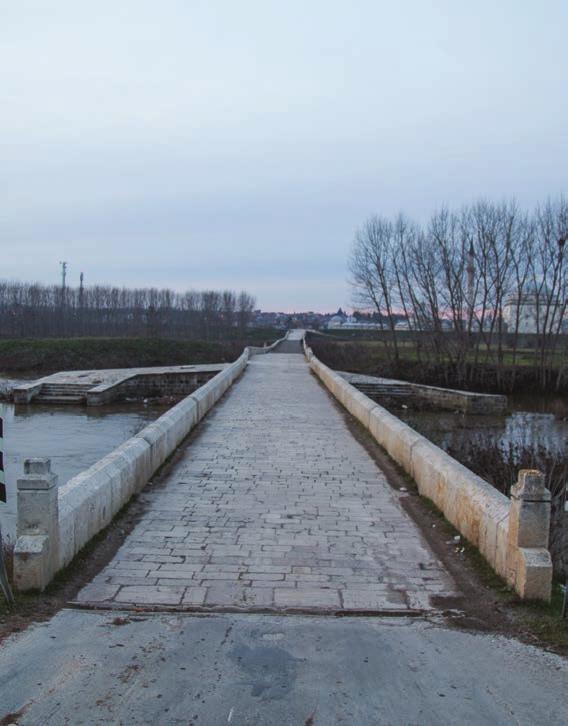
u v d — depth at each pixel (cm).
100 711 354
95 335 7956
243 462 1155
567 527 935
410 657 433
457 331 4909
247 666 414
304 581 610
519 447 1717
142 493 927
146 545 707
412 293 5603
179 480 1015
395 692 382
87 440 2380
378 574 630
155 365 5766
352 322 16512
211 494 931
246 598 564
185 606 540
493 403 3447
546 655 439
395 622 506
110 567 637
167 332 8512
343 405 2008
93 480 736
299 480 1029
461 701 373
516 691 386
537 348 4844
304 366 4022
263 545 715
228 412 1833
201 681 391
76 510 643
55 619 488
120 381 3731
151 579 606
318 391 2503
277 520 812
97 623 484
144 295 9994
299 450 1278
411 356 5566
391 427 1216
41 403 3497
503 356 5069
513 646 455
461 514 738
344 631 481
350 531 771
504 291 4916
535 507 550
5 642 441
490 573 615
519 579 548
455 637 472
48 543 559
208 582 602
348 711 359
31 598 530
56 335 7688
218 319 9606
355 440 1412
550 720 354
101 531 733
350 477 1056
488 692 385
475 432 2539
